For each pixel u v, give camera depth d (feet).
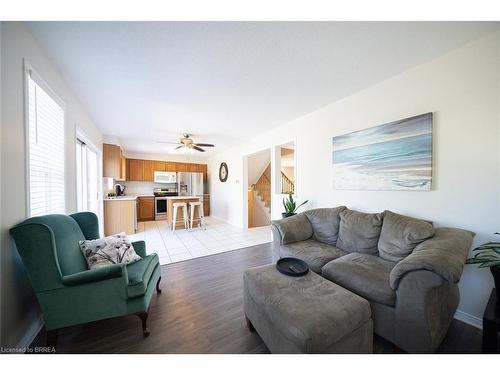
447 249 4.22
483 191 5.25
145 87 7.66
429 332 3.91
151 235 15.14
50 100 6.09
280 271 5.22
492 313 3.82
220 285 7.48
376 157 7.47
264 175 22.77
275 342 3.97
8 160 4.03
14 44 4.24
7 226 3.99
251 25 4.67
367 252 6.59
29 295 4.66
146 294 5.05
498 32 4.96
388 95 7.18
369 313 3.95
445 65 5.85
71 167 7.72
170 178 23.11
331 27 4.76
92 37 4.99
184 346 4.57
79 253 5.41
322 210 8.66
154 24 4.60
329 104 9.37
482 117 5.25
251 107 9.68
